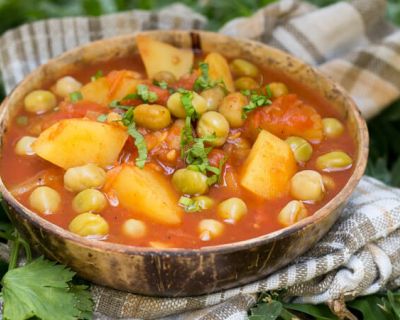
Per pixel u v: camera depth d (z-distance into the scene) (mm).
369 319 433
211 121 425
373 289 434
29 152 432
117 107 439
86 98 450
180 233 401
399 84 520
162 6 616
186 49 494
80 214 404
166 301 414
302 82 477
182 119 434
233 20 542
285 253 401
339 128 449
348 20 538
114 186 411
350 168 432
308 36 536
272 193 417
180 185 414
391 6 612
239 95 442
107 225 401
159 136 426
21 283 399
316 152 441
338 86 459
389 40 523
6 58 527
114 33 542
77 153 417
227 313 415
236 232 404
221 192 418
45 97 457
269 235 388
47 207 409
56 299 398
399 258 439
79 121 417
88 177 411
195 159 423
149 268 388
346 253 426
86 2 583
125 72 455
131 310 414
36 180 421
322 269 423
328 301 429
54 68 476
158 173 417
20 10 588
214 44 492
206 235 399
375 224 435
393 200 447
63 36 534
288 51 537
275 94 462
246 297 420
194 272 391
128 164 413
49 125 436
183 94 430
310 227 396
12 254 423
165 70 473
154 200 404
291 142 433
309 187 415
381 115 540
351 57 525
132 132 422
